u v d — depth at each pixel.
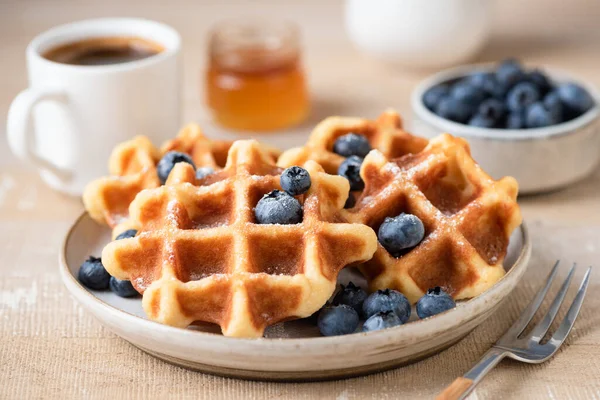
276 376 0.57
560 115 0.74
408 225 0.60
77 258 0.64
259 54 0.82
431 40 0.88
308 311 0.57
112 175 0.66
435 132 0.74
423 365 0.59
